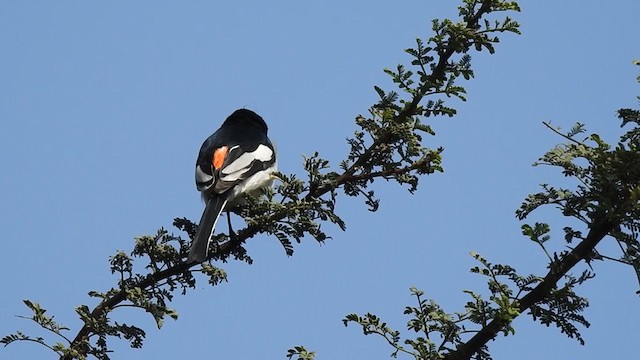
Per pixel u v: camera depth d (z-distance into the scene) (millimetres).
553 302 9133
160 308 9977
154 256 10656
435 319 9094
